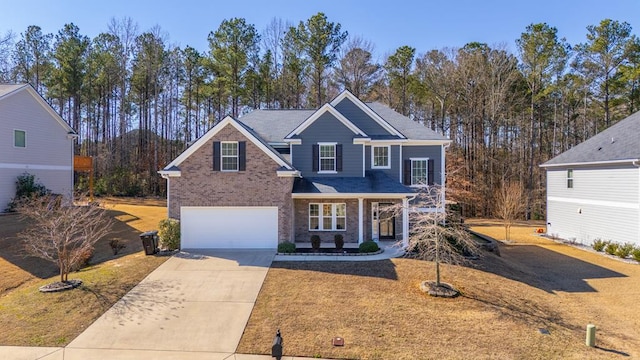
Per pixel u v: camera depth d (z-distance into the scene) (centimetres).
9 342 906
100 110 4912
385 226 2103
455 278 1409
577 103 4325
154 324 1004
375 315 1066
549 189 2820
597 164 2295
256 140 1781
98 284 1282
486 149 4162
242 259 1599
